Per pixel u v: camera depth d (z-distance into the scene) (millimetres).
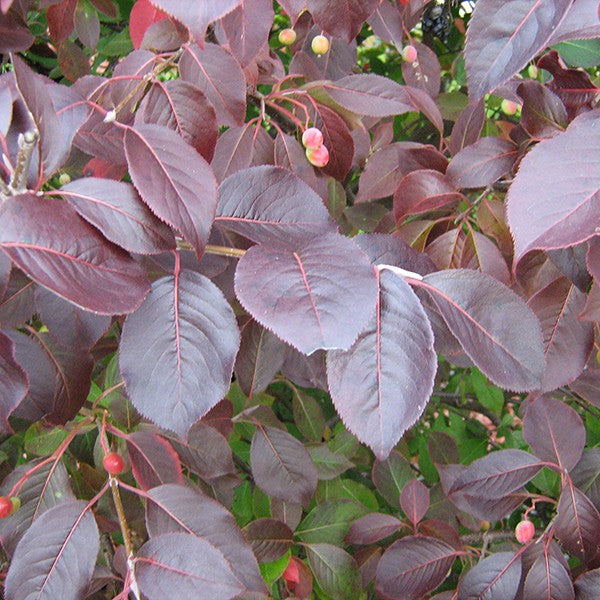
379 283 321
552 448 520
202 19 280
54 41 645
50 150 321
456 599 550
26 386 343
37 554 377
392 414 309
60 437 523
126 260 324
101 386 607
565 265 434
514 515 781
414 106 499
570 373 457
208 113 405
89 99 409
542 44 321
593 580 496
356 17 416
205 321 343
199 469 505
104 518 505
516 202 296
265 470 569
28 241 300
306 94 500
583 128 301
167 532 378
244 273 307
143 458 454
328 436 783
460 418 876
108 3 662
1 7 284
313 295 298
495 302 340
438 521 597
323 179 543
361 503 650
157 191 326
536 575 494
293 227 372
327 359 316
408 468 689
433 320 390
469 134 538
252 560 389
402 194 502
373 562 638
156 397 338
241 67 441
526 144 488
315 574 589
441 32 744
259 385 522
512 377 335
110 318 395
